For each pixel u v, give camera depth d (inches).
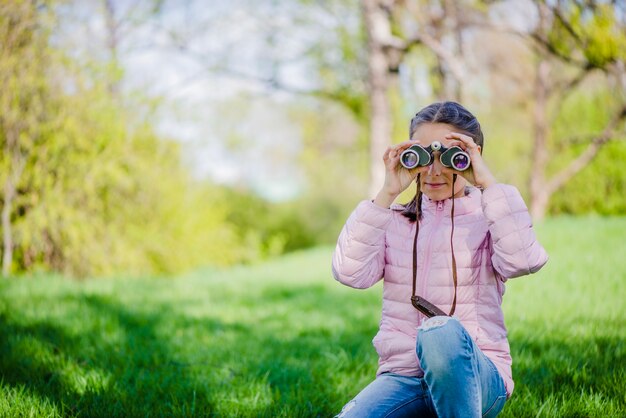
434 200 89.9
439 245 86.4
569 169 508.4
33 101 303.3
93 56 333.4
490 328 86.0
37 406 112.5
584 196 543.5
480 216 88.0
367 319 199.5
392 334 87.2
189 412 113.1
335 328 187.8
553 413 105.0
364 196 905.5
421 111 90.3
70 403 116.1
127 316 203.0
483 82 603.8
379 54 531.5
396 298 88.2
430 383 75.4
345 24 700.0
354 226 87.0
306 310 225.3
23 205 315.0
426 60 588.1
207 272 374.3
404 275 87.4
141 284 294.2
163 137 381.7
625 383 113.9
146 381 128.9
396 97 621.0
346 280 88.6
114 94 351.6
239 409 115.5
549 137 556.7
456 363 73.4
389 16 555.8
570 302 185.0
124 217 358.0
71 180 321.7
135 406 115.2
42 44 304.3
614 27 309.4
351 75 733.9
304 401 117.6
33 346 154.3
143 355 151.1
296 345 166.6
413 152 83.6
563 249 273.1
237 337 178.2
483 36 578.6
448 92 530.9
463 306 85.7
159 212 375.6
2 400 113.0
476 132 89.0
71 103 314.3
